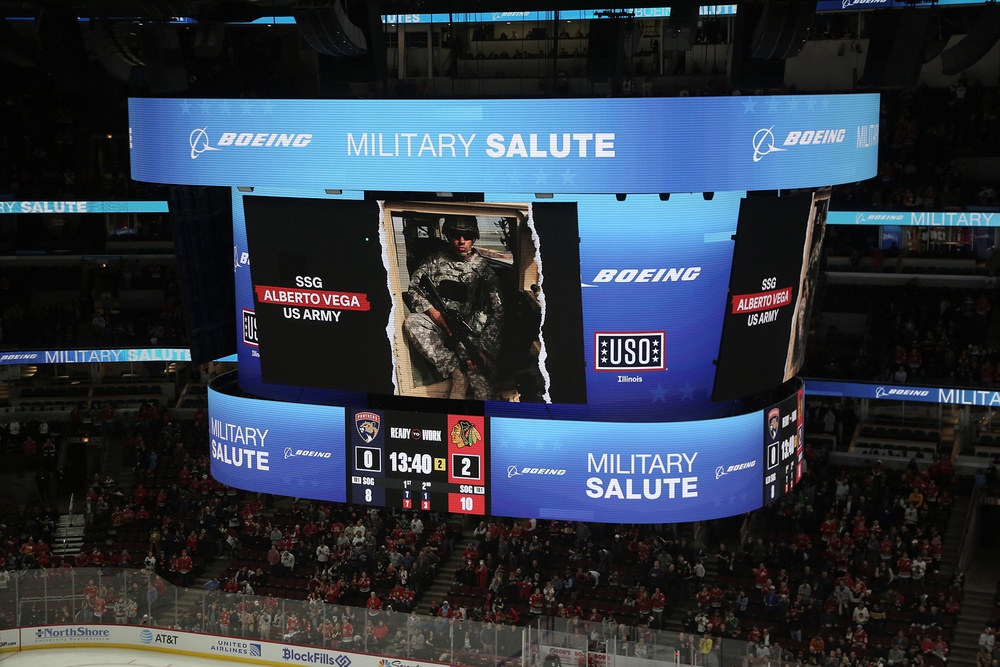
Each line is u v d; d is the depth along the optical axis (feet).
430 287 64.49
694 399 65.31
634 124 59.88
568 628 81.20
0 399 122.21
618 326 63.93
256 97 64.39
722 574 90.99
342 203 64.18
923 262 112.78
